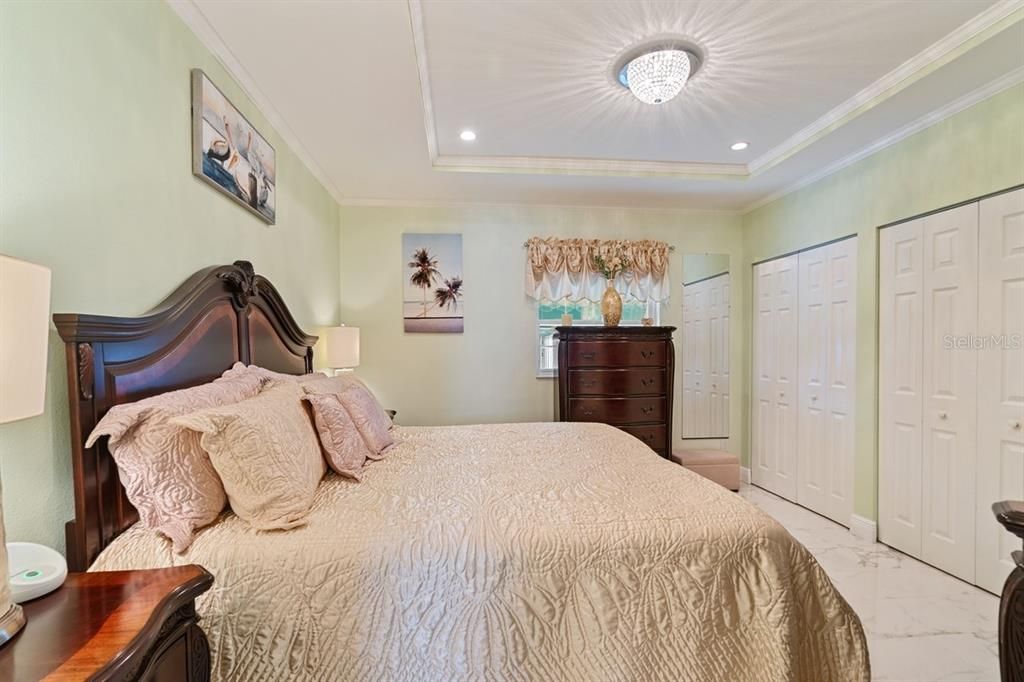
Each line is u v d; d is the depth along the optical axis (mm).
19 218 966
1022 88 1995
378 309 3732
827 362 3133
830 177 3084
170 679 802
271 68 1869
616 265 3828
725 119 2562
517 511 1336
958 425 2287
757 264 3881
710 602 1198
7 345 671
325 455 1677
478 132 2703
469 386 3834
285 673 1047
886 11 1701
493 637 1108
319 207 3119
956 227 2289
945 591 2182
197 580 884
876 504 2748
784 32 1820
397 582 1111
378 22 1601
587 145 2914
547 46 1885
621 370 3514
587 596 1160
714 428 4074
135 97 1303
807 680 1239
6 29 936
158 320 1314
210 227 1698
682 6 1664
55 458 1048
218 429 1172
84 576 895
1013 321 2059
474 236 3832
